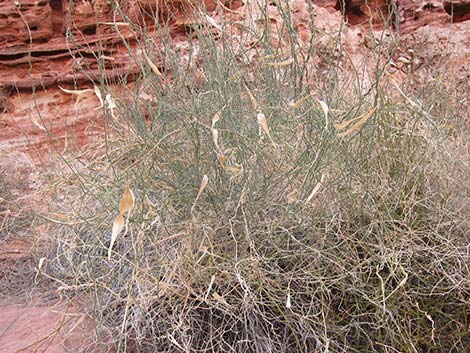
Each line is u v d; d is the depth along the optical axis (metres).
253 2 3.80
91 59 4.95
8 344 2.13
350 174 1.95
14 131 4.71
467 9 5.38
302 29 4.39
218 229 1.94
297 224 1.91
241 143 1.99
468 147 2.34
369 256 1.91
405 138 2.14
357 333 1.83
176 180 2.05
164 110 2.21
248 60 2.46
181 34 4.32
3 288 2.69
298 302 1.87
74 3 5.01
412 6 5.16
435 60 3.85
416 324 1.88
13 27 5.01
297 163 1.96
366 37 3.55
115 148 2.59
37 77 4.95
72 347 2.03
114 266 2.01
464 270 1.91
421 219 2.00
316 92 2.09
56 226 2.66
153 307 1.92
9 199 3.49
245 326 1.76
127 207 1.51
